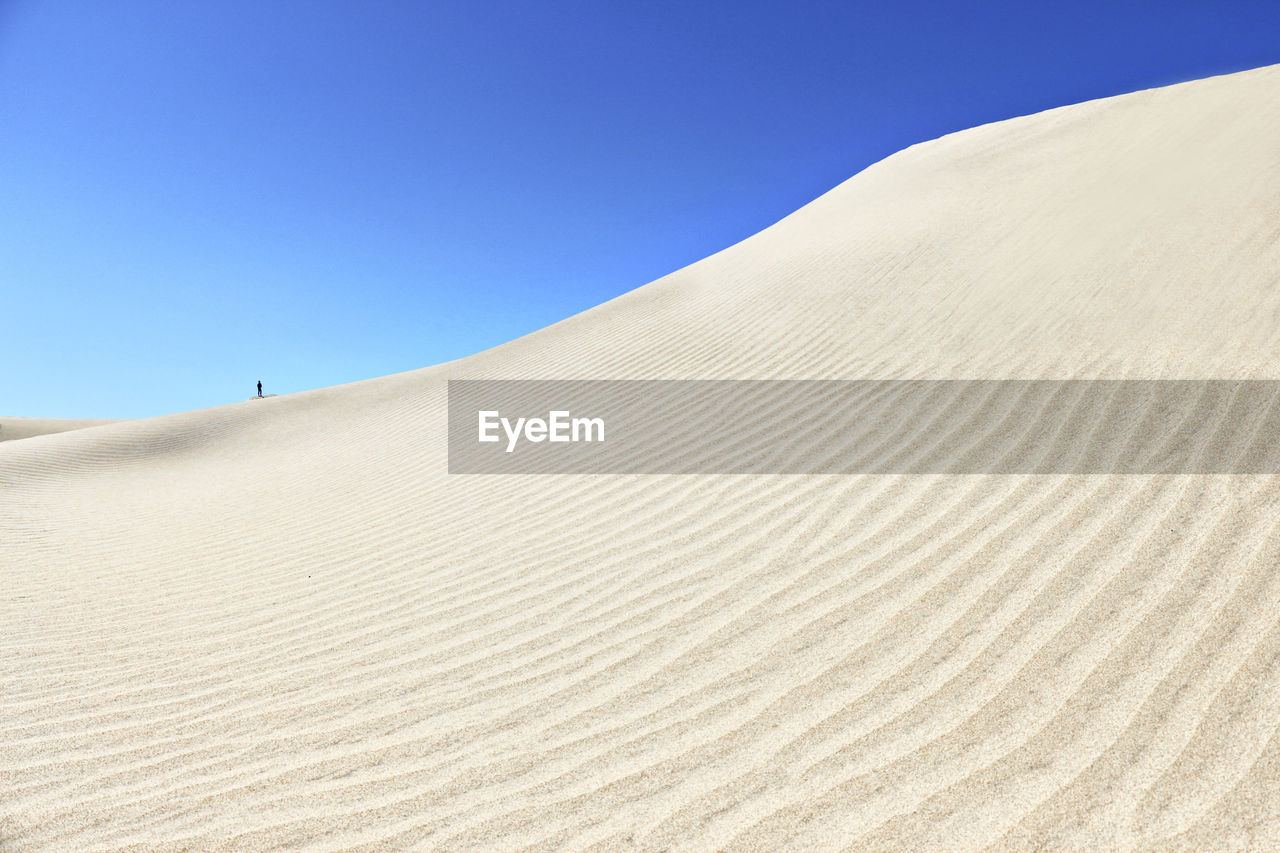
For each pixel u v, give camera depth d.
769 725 2.56
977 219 9.75
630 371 8.62
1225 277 5.60
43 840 2.29
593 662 3.22
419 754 2.67
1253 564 2.83
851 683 2.72
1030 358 5.68
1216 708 2.21
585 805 2.26
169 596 4.76
